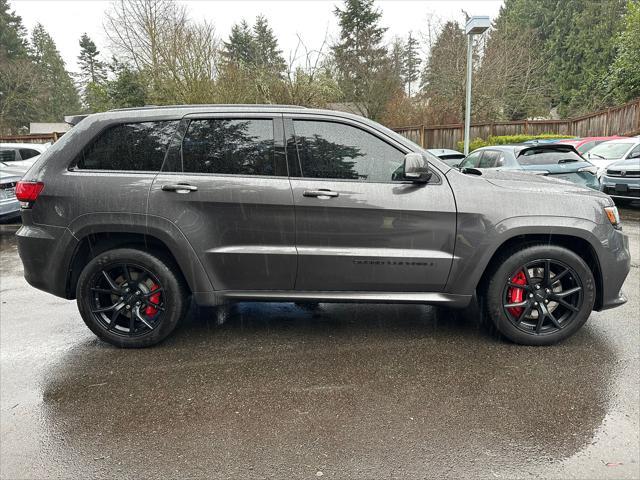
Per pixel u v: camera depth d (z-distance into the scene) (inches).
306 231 120.5
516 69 900.0
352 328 141.9
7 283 200.4
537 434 87.4
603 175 381.1
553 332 125.0
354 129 122.2
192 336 137.1
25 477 78.1
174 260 127.0
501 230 118.5
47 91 1651.1
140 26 730.2
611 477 75.5
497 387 104.7
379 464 79.4
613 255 122.2
